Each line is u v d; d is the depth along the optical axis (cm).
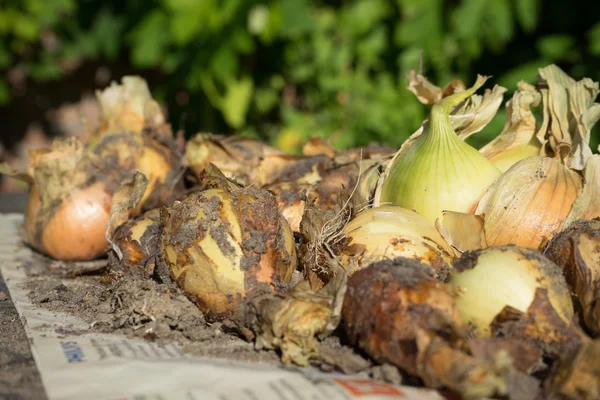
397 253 68
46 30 182
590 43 141
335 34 168
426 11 145
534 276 64
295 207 79
